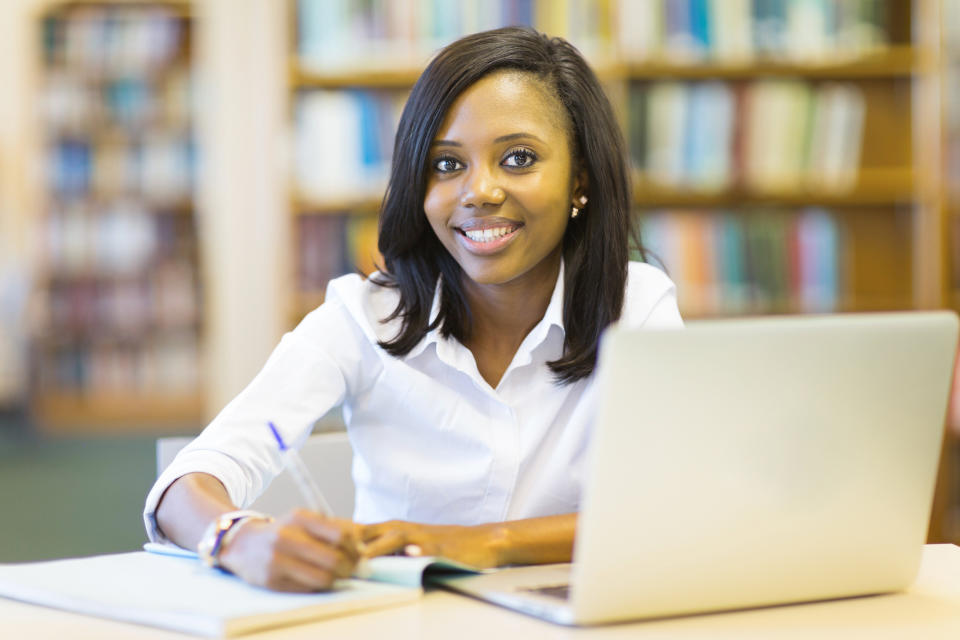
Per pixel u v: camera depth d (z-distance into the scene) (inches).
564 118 59.1
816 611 41.0
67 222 285.9
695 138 157.9
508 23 157.8
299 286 162.2
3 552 167.3
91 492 214.1
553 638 36.6
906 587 43.7
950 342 40.4
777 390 37.7
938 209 157.8
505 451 59.7
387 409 62.0
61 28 282.4
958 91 157.9
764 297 159.8
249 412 58.5
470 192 56.5
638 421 35.8
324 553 40.9
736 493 37.9
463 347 60.6
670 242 159.5
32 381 286.5
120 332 287.3
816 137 158.9
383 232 60.4
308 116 159.5
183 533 49.6
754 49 157.6
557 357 61.1
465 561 47.0
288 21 158.4
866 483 40.3
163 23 280.4
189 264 288.0
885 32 163.0
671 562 37.8
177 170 283.0
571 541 49.0
